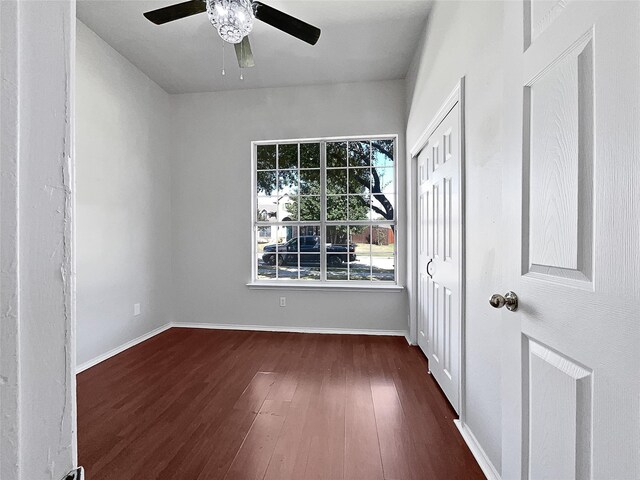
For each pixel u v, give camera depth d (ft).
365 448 5.19
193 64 10.25
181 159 12.21
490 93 4.46
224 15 5.99
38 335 0.93
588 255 2.12
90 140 8.66
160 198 11.66
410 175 10.14
